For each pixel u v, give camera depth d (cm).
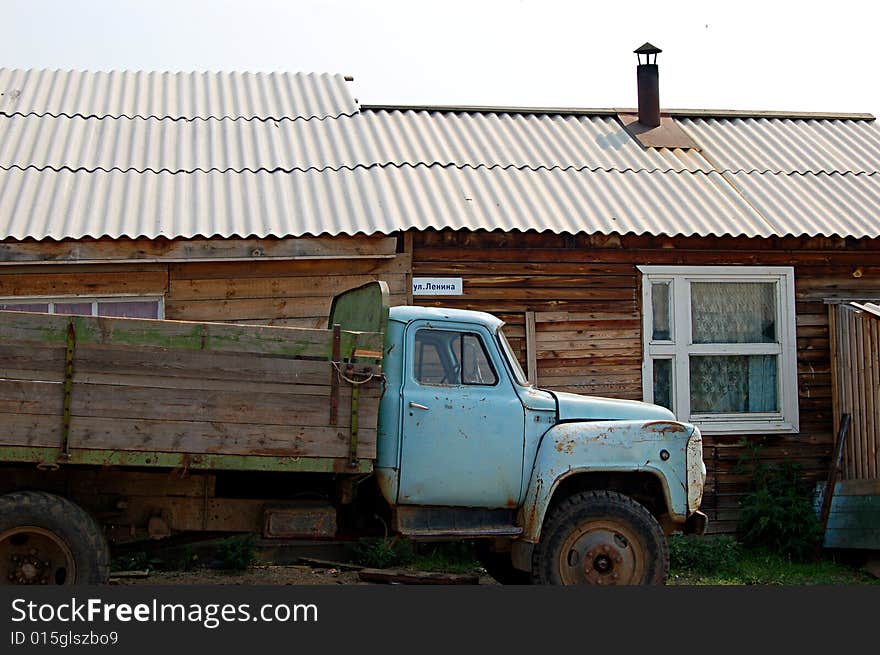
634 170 1323
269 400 693
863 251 1255
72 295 1037
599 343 1175
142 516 732
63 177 1121
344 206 1130
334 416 705
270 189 1155
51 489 713
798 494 1201
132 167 1168
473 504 772
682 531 835
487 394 780
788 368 1227
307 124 1348
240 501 748
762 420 1217
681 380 1197
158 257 1034
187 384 677
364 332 725
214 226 1053
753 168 1374
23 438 645
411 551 1017
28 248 1002
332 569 966
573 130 1440
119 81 1447
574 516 777
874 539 1077
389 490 752
